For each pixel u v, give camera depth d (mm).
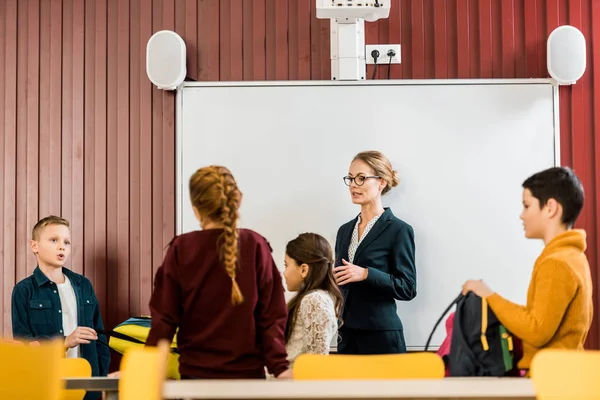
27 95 4336
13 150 4332
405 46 4242
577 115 4203
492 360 2461
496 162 4109
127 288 4234
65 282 3936
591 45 4230
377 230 3781
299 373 2184
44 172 4320
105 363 3971
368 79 4215
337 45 4160
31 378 2004
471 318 2502
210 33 4270
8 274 4297
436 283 4086
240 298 2434
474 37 4246
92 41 4328
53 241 3846
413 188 4109
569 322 2457
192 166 4152
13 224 4312
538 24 4242
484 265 4090
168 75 4082
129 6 4312
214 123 4148
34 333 3785
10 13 4359
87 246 4266
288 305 3051
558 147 4105
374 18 3963
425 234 4105
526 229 2641
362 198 3816
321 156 4133
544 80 4121
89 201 4289
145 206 4246
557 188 2555
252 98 4148
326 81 4137
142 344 3814
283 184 4133
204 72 4258
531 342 2412
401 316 4086
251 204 4129
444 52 4234
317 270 3059
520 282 4078
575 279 2414
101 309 4234
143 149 4262
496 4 4246
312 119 4137
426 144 4121
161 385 1829
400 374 2172
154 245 4242
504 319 2426
